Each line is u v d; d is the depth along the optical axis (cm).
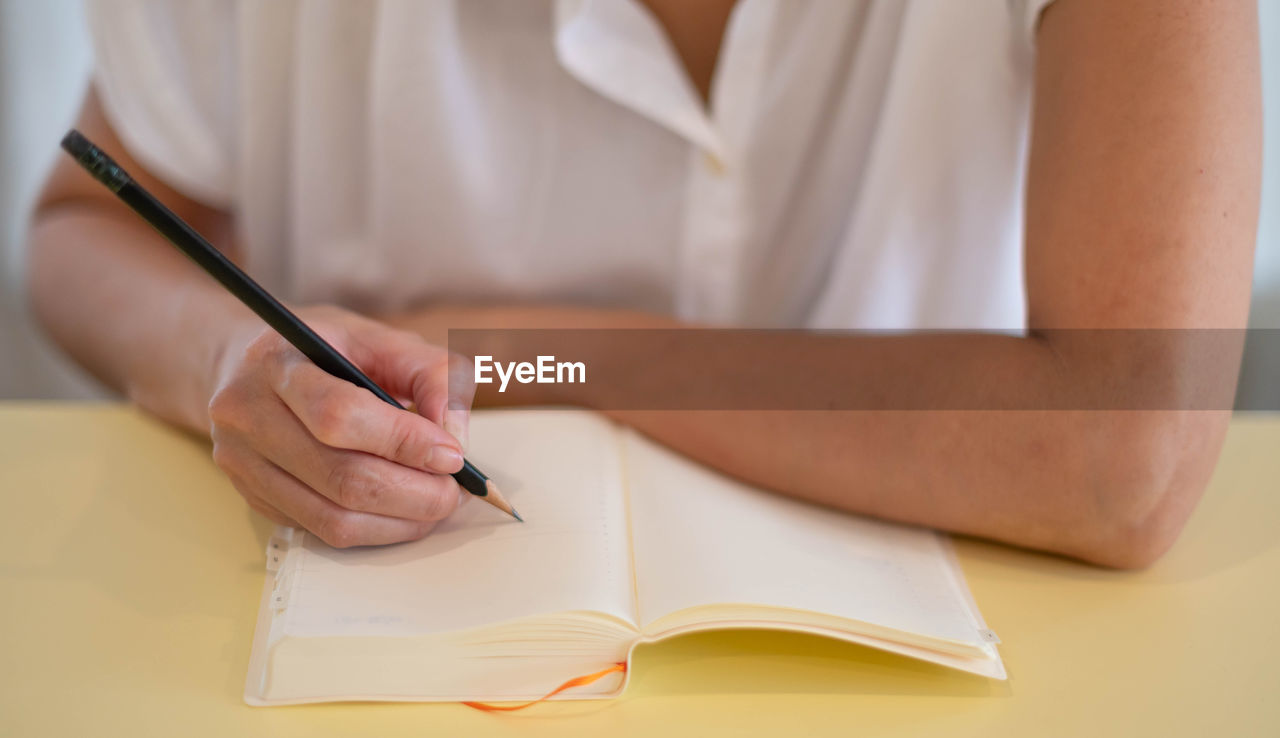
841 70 91
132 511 77
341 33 91
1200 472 73
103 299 85
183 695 67
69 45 161
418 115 91
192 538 75
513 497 74
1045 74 78
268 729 66
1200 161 73
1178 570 75
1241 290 73
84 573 73
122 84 92
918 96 88
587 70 87
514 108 93
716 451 77
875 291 93
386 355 74
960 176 90
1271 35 143
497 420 80
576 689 67
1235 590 74
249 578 73
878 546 74
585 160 93
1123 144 73
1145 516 73
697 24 90
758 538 73
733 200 93
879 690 68
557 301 98
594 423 80
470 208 94
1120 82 74
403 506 70
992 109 87
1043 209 76
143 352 81
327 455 70
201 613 71
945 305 94
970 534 75
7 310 172
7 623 70
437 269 96
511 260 96
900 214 91
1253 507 79
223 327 78
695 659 69
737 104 90
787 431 75
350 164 94
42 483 79
